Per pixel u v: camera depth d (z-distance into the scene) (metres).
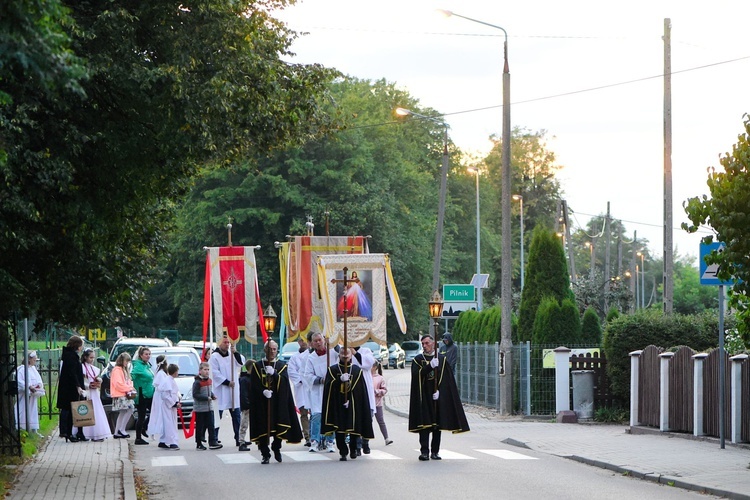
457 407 25.20
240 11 21.53
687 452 25.94
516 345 42.25
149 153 21.36
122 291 24.17
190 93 20.44
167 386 30.08
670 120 41.16
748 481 20.41
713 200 21.28
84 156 21.03
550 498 18.77
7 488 20.00
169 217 28.47
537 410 39.34
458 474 22.45
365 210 89.44
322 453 27.56
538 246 43.06
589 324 41.97
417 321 101.25
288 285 40.62
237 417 30.34
